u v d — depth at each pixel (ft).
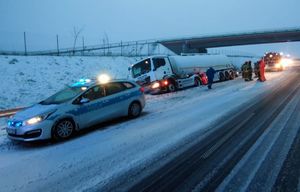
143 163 22.71
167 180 19.47
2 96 78.33
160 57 76.13
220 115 37.99
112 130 34.60
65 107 33.24
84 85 36.83
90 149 27.61
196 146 25.89
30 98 81.56
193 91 71.82
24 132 30.99
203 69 91.61
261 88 65.36
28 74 98.53
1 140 34.12
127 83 41.34
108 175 20.94
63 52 154.40
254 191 17.33
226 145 25.70
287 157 22.30
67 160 25.02
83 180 20.43
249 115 37.01
